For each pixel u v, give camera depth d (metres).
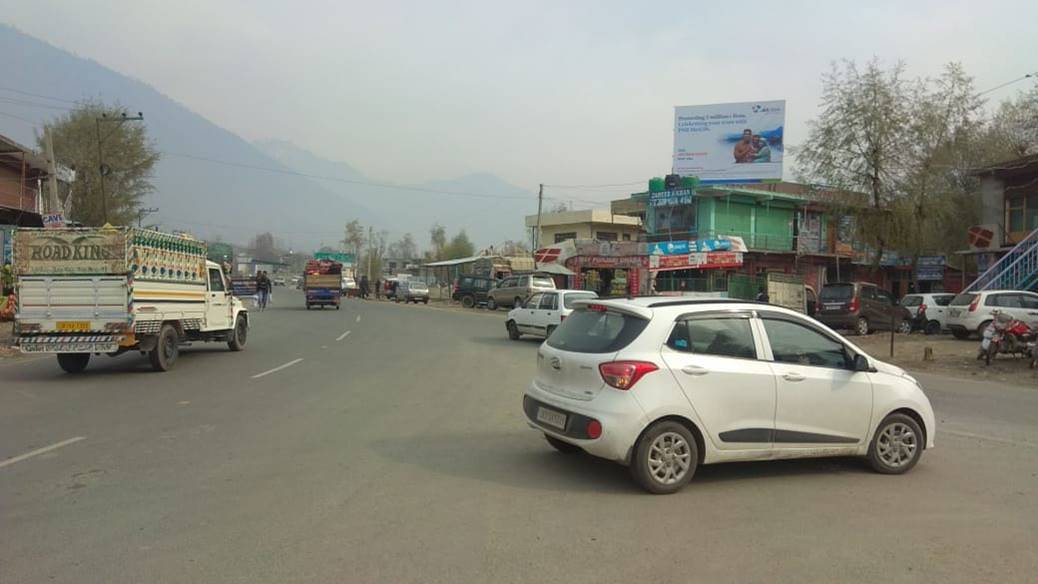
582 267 39.31
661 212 43.78
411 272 100.88
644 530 4.87
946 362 16.06
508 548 4.51
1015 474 6.51
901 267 43.84
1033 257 24.27
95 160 44.69
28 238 12.50
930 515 5.27
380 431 8.01
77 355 13.09
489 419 8.73
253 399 10.18
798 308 29.42
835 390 6.27
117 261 12.43
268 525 4.89
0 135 29.52
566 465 6.56
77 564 4.20
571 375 6.10
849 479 6.26
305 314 34.66
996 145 34.06
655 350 5.77
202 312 15.14
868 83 30.44
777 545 4.62
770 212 43.28
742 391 5.93
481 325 27.80
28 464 6.49
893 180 30.27
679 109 42.50
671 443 5.73
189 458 6.74
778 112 40.66
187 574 4.07
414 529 4.84
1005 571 4.24
